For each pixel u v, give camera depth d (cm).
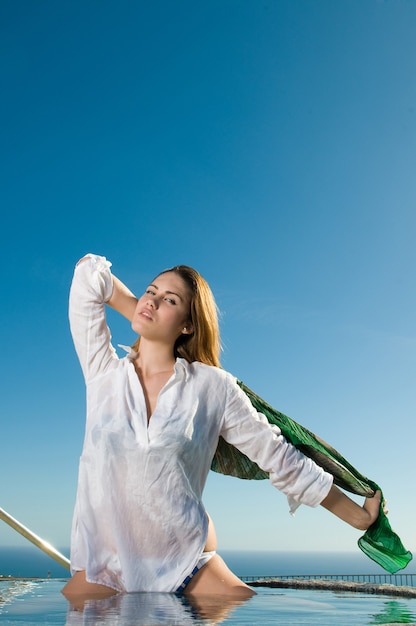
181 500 276
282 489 312
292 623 201
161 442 275
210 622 195
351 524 318
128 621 192
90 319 307
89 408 295
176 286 314
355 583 376
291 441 325
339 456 335
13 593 300
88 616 204
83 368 305
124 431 277
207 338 324
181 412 288
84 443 288
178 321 312
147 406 292
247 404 312
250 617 212
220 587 277
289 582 391
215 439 304
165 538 272
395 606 270
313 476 307
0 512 315
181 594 266
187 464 283
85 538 271
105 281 315
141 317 305
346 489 334
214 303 329
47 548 319
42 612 214
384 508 325
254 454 312
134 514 271
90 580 266
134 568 267
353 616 229
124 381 294
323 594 324
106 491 272
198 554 276
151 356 308
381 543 325
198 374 304
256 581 403
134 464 272
